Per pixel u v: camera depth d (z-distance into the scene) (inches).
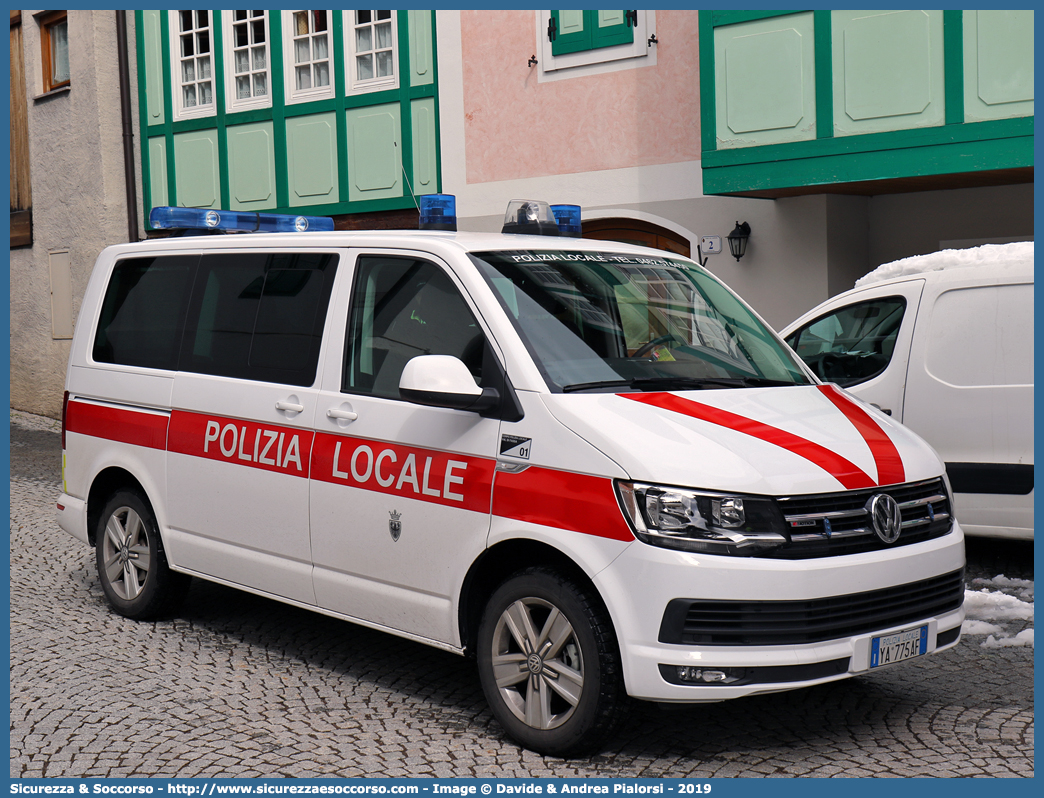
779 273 427.5
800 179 387.2
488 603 171.3
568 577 160.9
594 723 157.8
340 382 197.3
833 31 377.1
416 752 168.2
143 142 645.9
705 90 405.7
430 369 167.0
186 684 201.9
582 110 475.8
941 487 173.8
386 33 545.3
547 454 162.2
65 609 255.3
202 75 620.7
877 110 370.6
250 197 602.2
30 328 705.0
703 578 148.3
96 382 252.7
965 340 272.5
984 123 351.6
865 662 156.5
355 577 191.8
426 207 225.8
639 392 170.9
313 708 188.9
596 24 467.8
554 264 193.5
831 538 154.8
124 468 240.7
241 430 213.5
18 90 702.5
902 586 161.3
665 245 465.1
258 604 261.0
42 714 186.2
